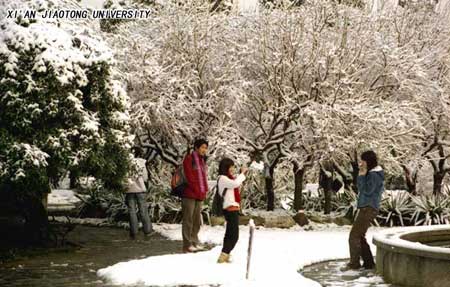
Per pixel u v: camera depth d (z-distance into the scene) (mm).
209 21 15773
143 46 14711
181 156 15367
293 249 10156
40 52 9414
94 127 9680
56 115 9523
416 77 16297
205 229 13219
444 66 17406
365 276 8242
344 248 10594
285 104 14828
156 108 14211
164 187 15273
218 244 11289
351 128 14672
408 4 18109
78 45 10258
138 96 14828
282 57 14766
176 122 14633
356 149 15133
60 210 17031
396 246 7648
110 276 7785
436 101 16594
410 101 16234
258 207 17297
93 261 9273
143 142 15688
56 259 9453
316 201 17781
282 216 14367
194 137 15227
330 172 16250
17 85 9203
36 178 9141
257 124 15922
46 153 9234
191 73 15125
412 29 17453
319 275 8312
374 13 17062
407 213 14977
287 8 15578
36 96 9289
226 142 14312
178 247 10844
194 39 15148
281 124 16016
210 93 14664
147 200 14562
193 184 9984
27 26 9719
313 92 15234
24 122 9141
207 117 15289
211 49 15617
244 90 15289
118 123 10445
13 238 10812
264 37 15055
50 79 9359
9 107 9148
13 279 7777
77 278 7848
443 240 9586
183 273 7684
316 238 12070
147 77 14398
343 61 15172
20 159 8977
